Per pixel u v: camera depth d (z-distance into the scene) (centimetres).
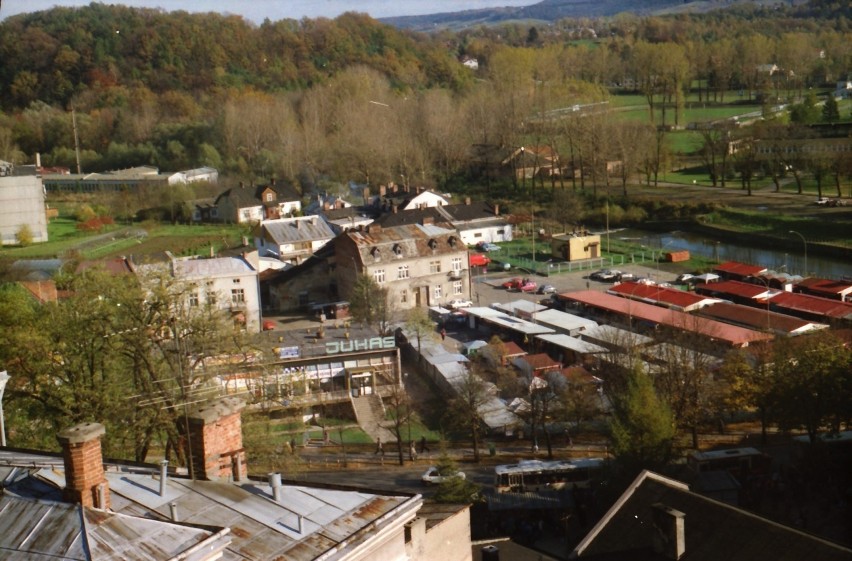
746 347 10025
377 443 8538
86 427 2364
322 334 10275
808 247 16700
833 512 6425
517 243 18000
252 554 2334
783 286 13738
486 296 14412
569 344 10850
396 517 2583
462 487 6719
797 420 7669
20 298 7275
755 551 3641
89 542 2150
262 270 15150
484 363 10625
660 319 11688
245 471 2831
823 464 7075
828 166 19838
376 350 9731
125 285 5847
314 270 14212
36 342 5528
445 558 4103
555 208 19438
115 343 5519
